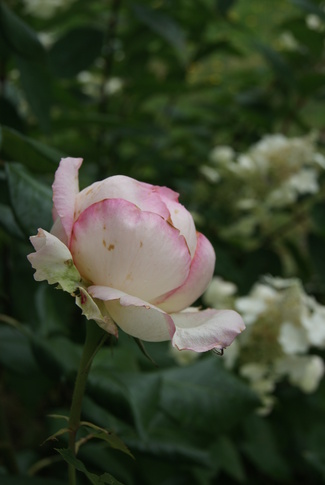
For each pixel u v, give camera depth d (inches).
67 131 49.2
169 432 28.7
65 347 25.5
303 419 41.3
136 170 51.4
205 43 52.4
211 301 36.3
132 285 17.1
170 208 17.5
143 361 28.6
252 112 53.1
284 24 51.8
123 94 52.6
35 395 36.3
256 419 39.2
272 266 45.8
